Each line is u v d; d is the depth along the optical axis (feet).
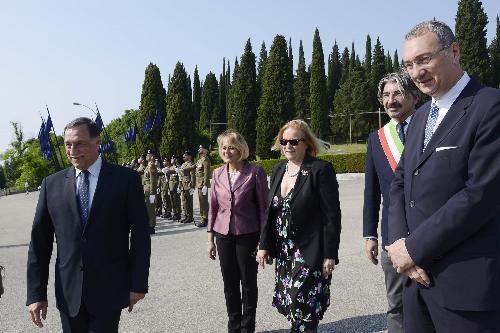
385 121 221.66
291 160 11.78
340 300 16.62
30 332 14.96
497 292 5.99
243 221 13.48
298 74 242.78
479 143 6.02
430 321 6.79
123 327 14.89
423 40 6.55
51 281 22.38
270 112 155.63
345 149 194.80
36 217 9.71
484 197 5.80
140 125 165.78
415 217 6.67
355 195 59.47
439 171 6.40
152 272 22.85
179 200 45.88
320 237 11.18
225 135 14.06
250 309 13.42
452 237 5.95
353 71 229.86
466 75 6.75
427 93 6.84
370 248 11.19
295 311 11.05
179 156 157.58
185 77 162.61
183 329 14.55
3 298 19.43
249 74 182.50
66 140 9.34
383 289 17.80
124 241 9.64
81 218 9.35
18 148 188.14
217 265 23.91
